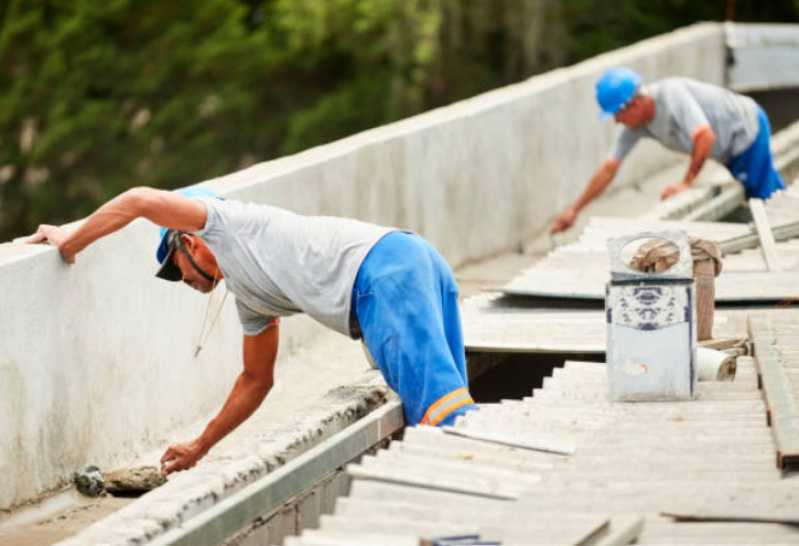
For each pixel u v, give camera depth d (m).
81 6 52.41
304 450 13.51
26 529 13.30
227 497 12.07
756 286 17.28
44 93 52.69
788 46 40.00
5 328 13.14
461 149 24.72
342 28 49.00
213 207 13.46
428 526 10.26
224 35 52.66
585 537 9.92
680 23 54.81
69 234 13.80
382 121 50.56
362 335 13.84
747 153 23.77
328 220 13.85
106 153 52.28
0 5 54.62
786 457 11.21
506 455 11.84
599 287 17.56
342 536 10.00
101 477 14.34
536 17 47.88
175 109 52.12
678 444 12.02
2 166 52.59
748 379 13.93
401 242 13.71
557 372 14.39
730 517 10.40
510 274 24.36
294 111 53.09
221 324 17.17
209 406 16.94
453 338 14.19
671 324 13.14
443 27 47.94
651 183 32.62
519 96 27.11
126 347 15.15
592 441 12.16
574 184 29.83
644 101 22.69
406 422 14.23
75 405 14.27
